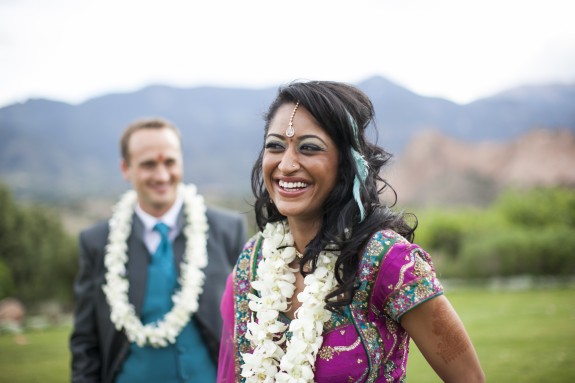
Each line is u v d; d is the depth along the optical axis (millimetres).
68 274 11430
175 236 3494
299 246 2100
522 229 15945
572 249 14109
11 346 8219
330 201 1966
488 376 5945
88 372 3217
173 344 3229
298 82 1994
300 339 1880
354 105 1961
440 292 1835
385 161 2119
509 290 12539
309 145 1907
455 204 32219
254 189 2250
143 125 3525
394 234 1929
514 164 34375
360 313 1887
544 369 6098
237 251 3578
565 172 32531
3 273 10875
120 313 3184
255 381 1947
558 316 9031
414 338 1885
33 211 12156
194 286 3301
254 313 2117
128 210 3559
